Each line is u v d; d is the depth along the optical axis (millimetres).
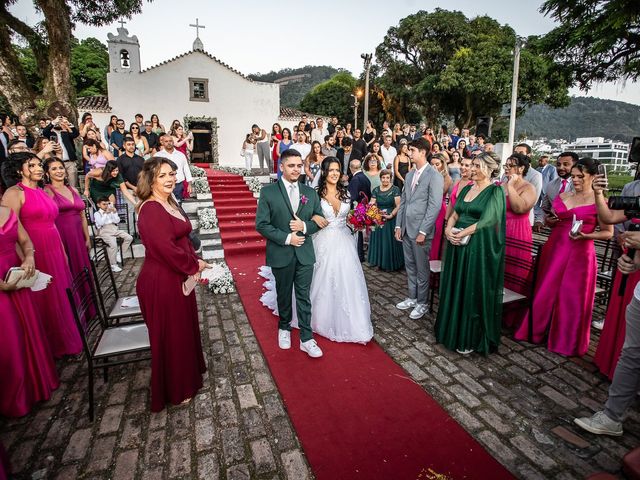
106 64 30078
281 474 2184
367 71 16500
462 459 2281
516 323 4043
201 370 3092
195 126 20922
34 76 26031
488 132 11891
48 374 2893
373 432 2498
